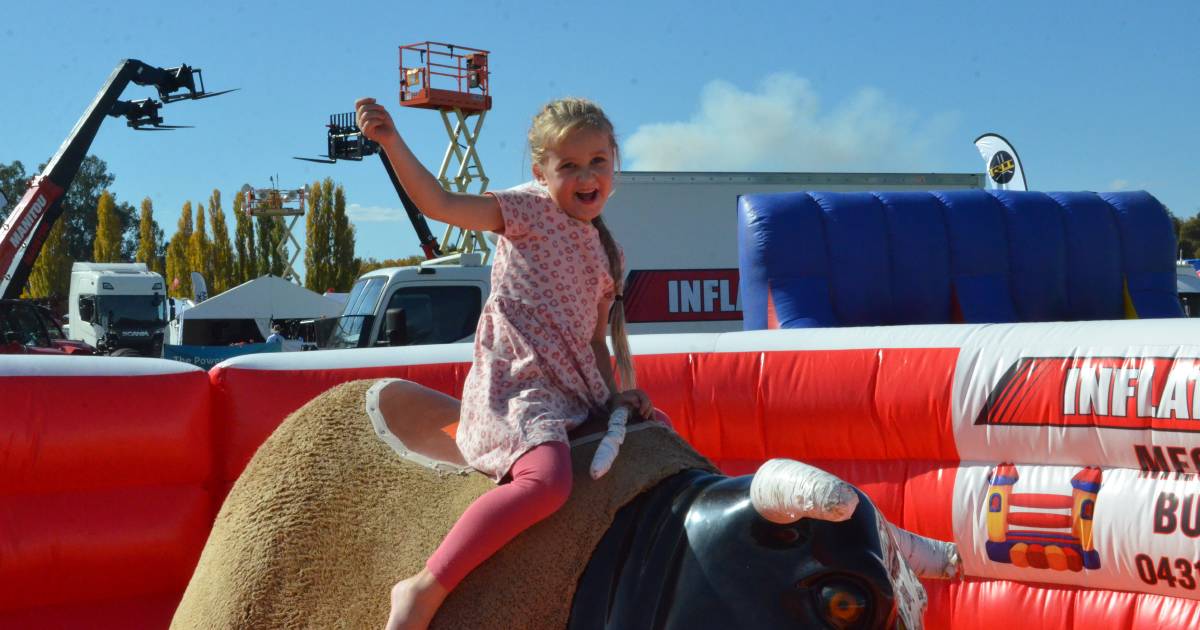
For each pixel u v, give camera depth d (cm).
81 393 417
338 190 6625
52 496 413
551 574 233
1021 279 745
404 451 270
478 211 240
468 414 252
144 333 2798
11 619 405
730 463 474
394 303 1226
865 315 709
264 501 274
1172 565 369
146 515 427
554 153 244
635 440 250
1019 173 1542
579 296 250
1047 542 398
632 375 277
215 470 454
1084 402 393
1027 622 404
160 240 8625
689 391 475
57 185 2317
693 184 1348
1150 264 784
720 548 214
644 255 1330
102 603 422
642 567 224
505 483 242
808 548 206
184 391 441
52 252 6281
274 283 2842
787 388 459
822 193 736
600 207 250
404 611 228
